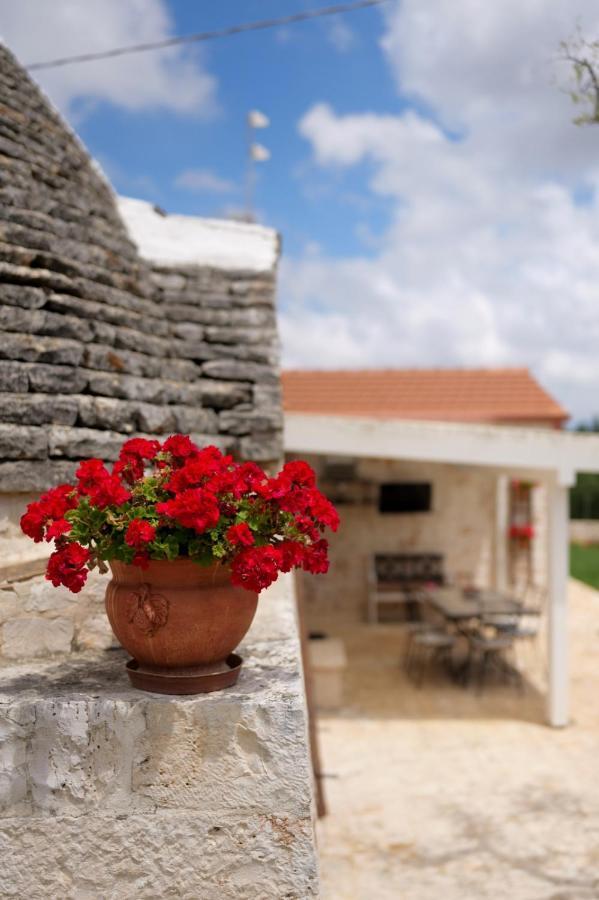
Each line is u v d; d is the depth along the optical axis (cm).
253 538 290
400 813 673
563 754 818
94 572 380
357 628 1463
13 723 292
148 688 306
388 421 870
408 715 951
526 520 1514
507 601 1119
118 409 423
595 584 1906
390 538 1523
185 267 613
